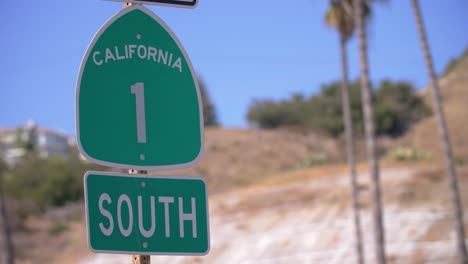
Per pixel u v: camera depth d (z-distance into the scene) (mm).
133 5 4652
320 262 35375
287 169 70562
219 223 43156
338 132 88062
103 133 4383
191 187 4500
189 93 4648
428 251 34812
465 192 42344
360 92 91000
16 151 84812
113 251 4223
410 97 89062
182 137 4570
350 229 39312
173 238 4395
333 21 34375
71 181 59031
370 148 26484
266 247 37875
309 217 42156
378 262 25750
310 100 98438
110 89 4465
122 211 4293
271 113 97312
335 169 54312
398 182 45906
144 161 4438
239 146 78562
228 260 36375
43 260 40000
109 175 4312
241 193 49906
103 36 4531
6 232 29969
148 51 4625
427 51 28875
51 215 50312
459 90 92750
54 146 92250
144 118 4504
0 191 30453
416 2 28922
